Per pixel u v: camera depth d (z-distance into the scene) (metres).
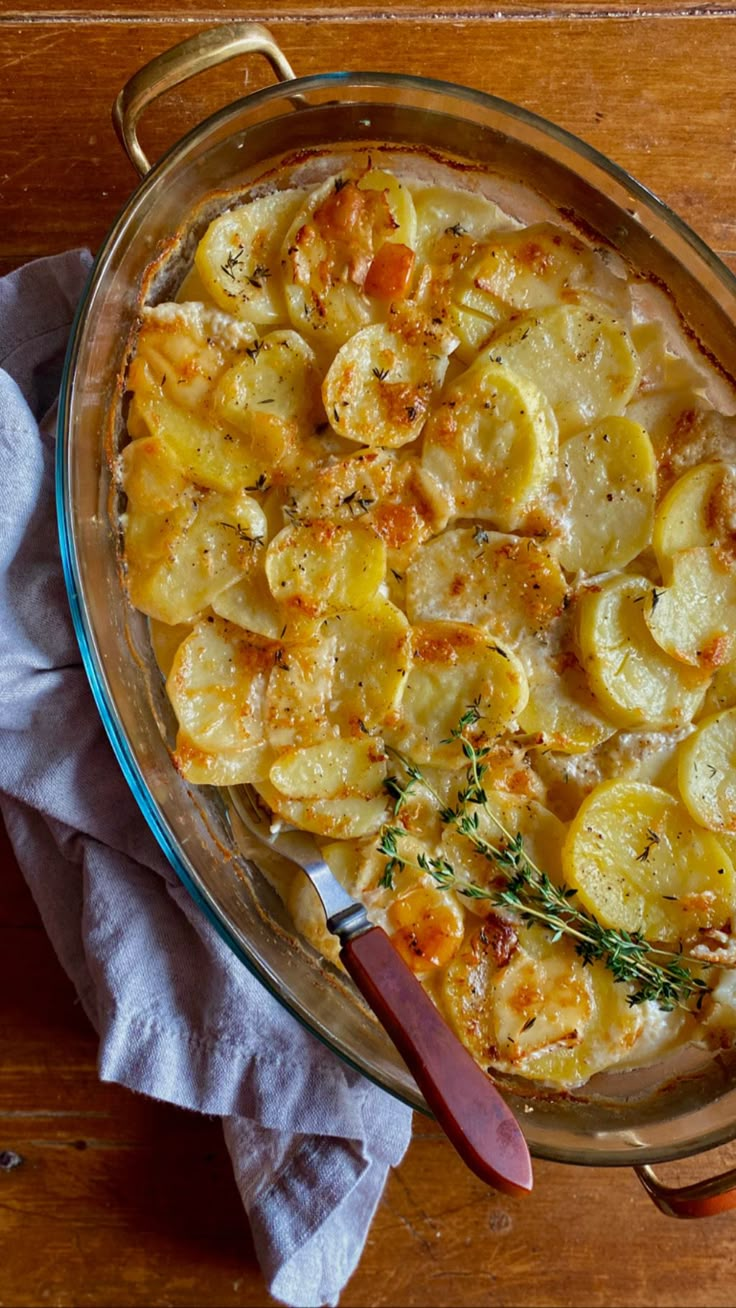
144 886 0.46
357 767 0.43
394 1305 0.49
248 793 0.44
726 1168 0.49
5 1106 0.48
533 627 0.43
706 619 0.43
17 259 0.48
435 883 0.42
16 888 0.49
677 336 0.46
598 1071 0.44
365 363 0.43
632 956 0.40
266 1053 0.45
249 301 0.44
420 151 0.46
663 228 0.43
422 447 0.44
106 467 0.44
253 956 0.41
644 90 0.49
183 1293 0.49
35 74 0.47
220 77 0.48
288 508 0.43
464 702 0.43
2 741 0.45
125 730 0.42
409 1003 0.38
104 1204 0.49
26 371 0.47
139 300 0.44
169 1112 0.49
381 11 0.48
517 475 0.43
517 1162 0.37
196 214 0.45
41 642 0.44
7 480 0.43
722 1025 0.43
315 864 0.42
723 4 0.49
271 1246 0.46
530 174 0.45
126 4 0.48
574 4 0.48
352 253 0.44
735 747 0.43
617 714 0.43
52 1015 0.49
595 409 0.44
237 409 0.43
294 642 0.43
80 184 0.48
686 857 0.43
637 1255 0.49
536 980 0.42
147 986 0.45
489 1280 0.49
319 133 0.45
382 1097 0.46
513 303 0.44
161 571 0.43
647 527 0.44
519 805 0.43
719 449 0.45
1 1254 0.48
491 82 0.48
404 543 0.43
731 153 0.49
